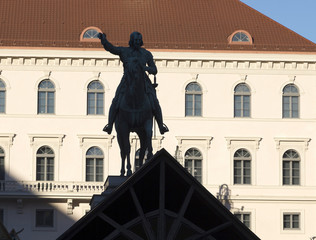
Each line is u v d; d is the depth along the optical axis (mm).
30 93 89188
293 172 90375
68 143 89000
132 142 85625
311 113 90875
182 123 89812
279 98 90688
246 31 92000
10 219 87438
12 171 88250
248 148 90312
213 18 94562
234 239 31438
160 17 94062
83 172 88688
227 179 89812
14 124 88938
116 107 33000
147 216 30312
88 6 94375
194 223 31562
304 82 90938
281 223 89375
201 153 90000
